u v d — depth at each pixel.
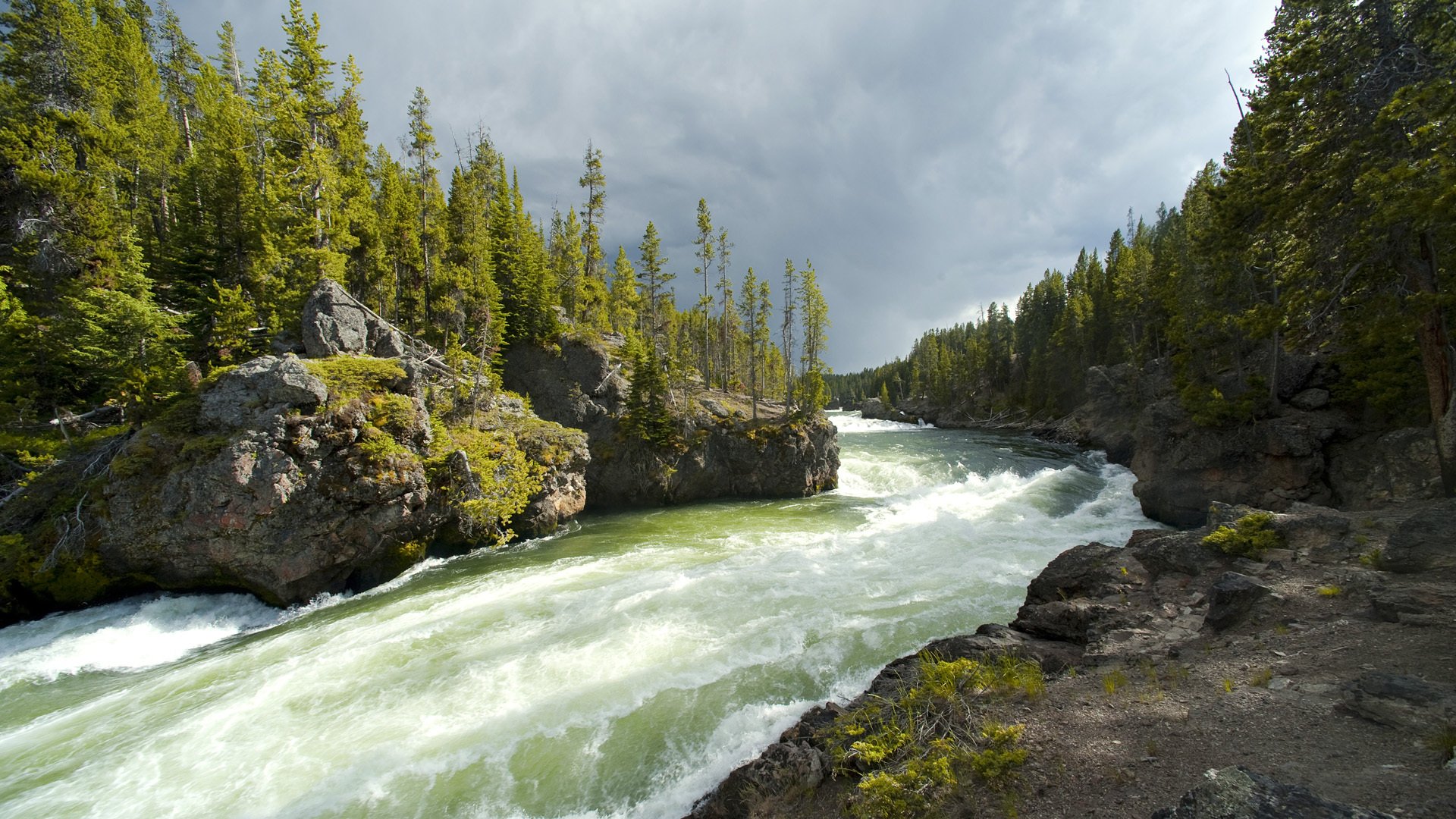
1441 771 4.90
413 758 11.16
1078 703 8.09
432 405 30.83
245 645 18.39
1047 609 12.34
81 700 15.05
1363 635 8.17
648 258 64.62
